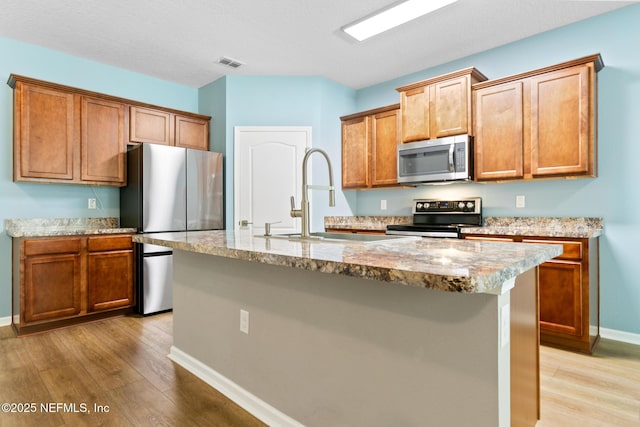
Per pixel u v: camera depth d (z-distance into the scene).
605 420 1.64
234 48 3.39
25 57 3.22
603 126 2.75
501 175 3.00
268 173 4.04
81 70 3.56
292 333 1.56
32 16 2.80
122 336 2.76
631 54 2.65
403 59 3.64
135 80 3.94
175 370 2.16
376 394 1.26
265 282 1.68
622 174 2.67
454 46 3.34
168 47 3.36
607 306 2.73
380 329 1.25
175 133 3.97
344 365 1.36
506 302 1.08
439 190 3.78
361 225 3.92
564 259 2.48
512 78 2.94
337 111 4.34
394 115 3.80
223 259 1.92
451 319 1.08
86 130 3.34
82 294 3.06
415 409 1.16
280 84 4.07
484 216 3.43
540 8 2.71
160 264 3.45
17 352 2.43
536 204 3.10
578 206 2.87
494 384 1.00
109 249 3.22
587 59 2.58
